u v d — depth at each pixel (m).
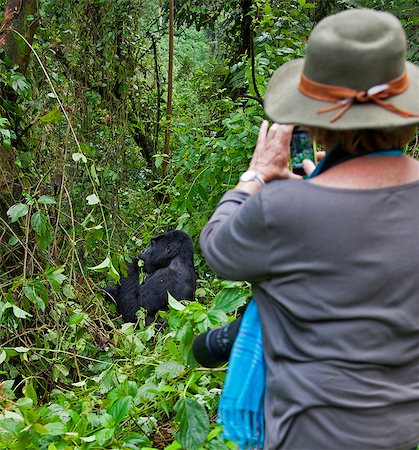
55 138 5.43
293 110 1.61
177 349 2.91
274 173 1.86
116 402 2.57
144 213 7.18
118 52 8.36
